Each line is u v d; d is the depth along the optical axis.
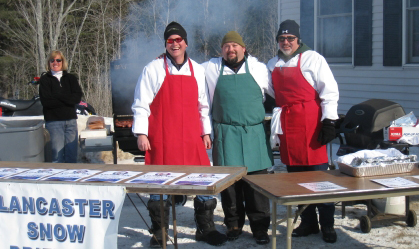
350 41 8.63
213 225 3.92
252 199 3.81
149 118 3.67
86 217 2.78
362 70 8.28
